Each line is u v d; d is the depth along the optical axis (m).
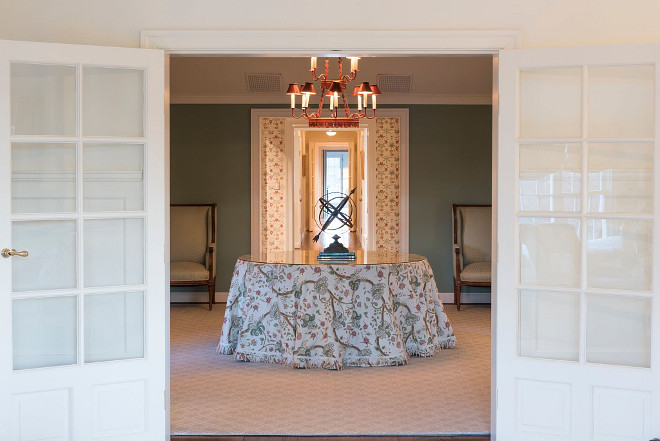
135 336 3.62
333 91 5.89
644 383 3.36
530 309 3.58
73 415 3.46
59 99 3.47
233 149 8.24
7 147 3.35
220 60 7.54
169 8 3.66
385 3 3.65
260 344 5.39
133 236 3.61
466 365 5.29
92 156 3.54
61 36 3.65
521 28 3.64
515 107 3.52
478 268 7.72
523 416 3.56
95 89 3.53
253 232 8.25
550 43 3.64
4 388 3.35
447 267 8.28
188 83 7.97
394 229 8.57
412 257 5.71
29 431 3.39
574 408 3.47
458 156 8.24
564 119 3.50
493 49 3.63
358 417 4.09
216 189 8.25
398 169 8.52
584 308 3.47
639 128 3.41
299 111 8.23
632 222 3.43
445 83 7.97
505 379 3.58
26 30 3.65
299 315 5.20
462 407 4.28
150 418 3.59
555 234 3.54
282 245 8.69
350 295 5.20
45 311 3.47
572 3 3.62
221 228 8.27
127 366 3.54
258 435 3.81
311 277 5.18
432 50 3.64
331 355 5.14
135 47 3.67
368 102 8.22
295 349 5.20
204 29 3.65
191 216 8.07
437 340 5.71
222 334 5.69
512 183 3.54
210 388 4.68
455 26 3.65
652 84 3.38
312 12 3.65
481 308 7.95
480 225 8.02
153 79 3.55
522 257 3.59
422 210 8.28
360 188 14.91
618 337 3.46
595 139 3.43
